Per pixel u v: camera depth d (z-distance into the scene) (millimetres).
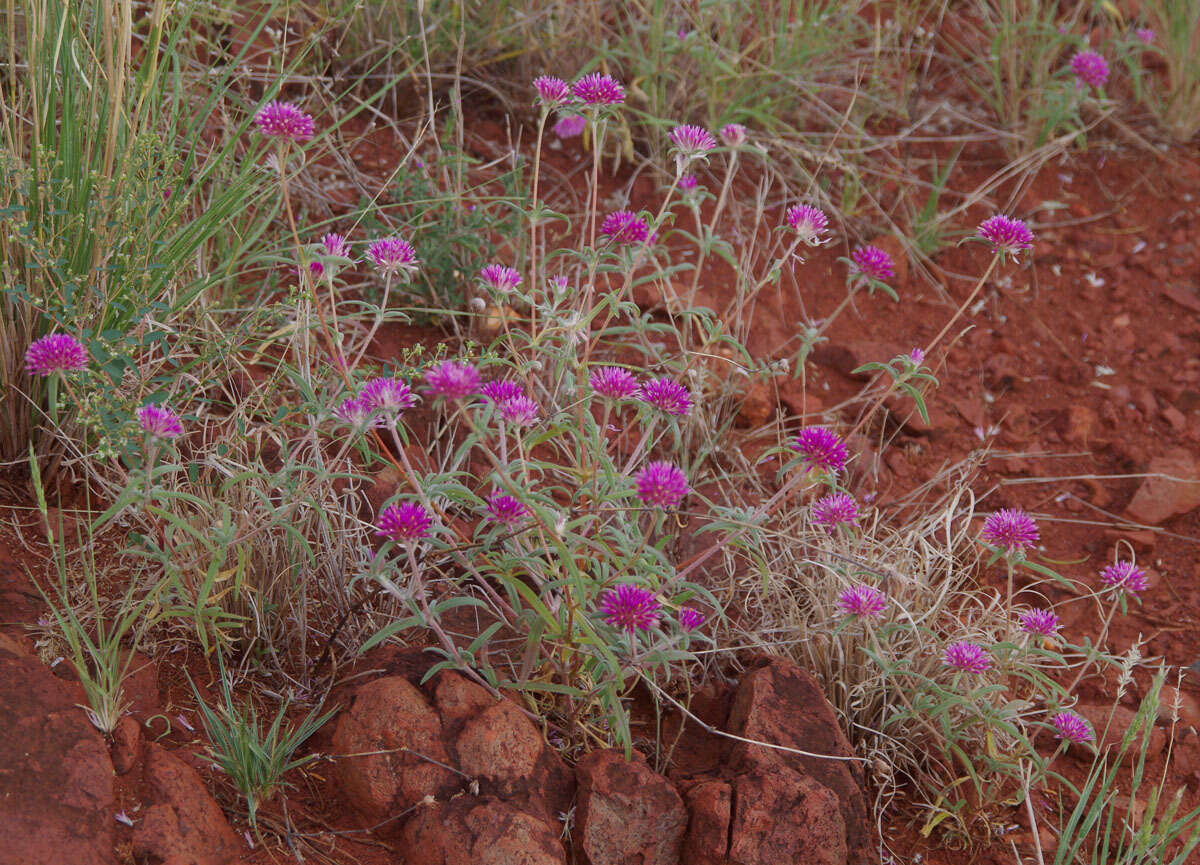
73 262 1434
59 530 1380
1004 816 1429
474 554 1366
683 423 1569
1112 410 1689
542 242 1671
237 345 1445
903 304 1769
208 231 1474
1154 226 1855
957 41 2154
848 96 1964
